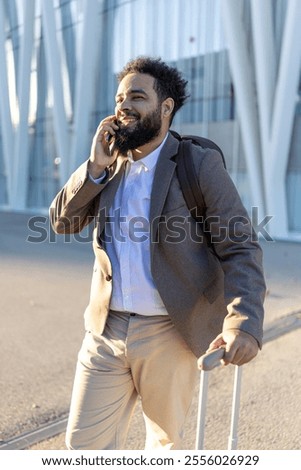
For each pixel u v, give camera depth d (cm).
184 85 189
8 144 2409
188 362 194
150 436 206
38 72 2233
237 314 163
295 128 1238
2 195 2756
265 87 1208
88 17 1712
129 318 189
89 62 1764
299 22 1118
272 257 924
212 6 1400
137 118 178
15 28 2320
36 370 398
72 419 195
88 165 186
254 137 1287
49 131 2219
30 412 329
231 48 1264
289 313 540
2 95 2362
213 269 187
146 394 196
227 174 181
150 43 1622
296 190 1262
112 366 192
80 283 723
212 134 1456
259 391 354
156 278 180
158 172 181
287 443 287
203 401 194
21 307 591
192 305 182
